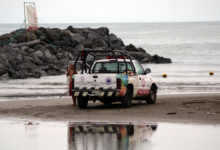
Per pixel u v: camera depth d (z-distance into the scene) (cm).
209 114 2953
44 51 9550
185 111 3108
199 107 3309
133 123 2705
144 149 1991
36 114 3128
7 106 3666
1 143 2156
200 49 16162
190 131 2420
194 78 7031
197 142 2144
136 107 3450
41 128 2562
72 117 2967
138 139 2214
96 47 11731
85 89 3303
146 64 11012
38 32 10988
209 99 3938
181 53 14738
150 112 3114
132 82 3444
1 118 2969
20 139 2247
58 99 4272
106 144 2094
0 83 6425
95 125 2647
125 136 2291
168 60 11406
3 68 7288
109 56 3594
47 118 2948
